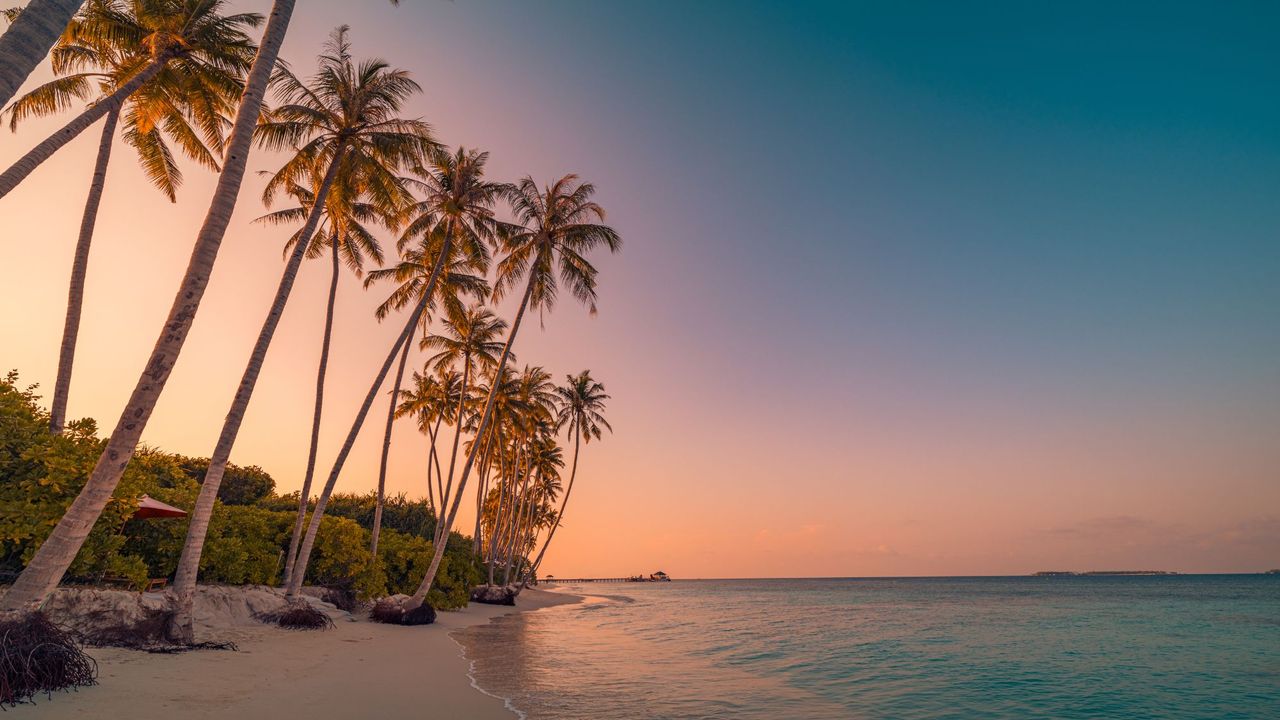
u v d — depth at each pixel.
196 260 9.73
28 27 6.93
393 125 22.48
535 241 28.62
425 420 50.34
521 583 67.12
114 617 12.85
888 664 22.72
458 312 33.22
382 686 12.29
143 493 14.77
